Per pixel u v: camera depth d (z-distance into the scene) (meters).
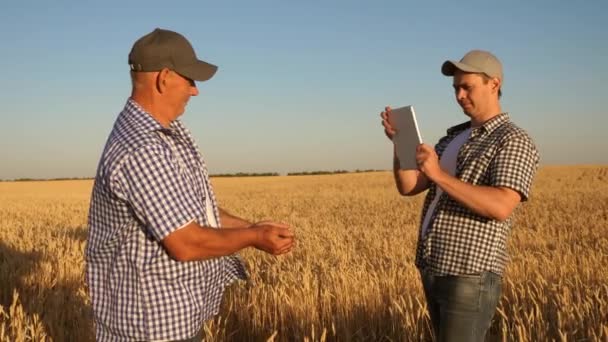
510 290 6.32
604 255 8.58
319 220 18.44
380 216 19.64
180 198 2.66
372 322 5.85
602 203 22.30
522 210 19.81
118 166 2.64
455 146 3.84
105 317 2.83
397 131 3.67
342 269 7.38
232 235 2.74
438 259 3.63
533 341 5.04
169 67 2.79
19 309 5.59
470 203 3.35
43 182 77.00
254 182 62.91
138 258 2.73
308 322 5.74
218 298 3.10
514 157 3.46
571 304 5.70
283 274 7.71
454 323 3.60
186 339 2.80
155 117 2.84
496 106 3.69
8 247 11.18
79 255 9.39
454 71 3.79
